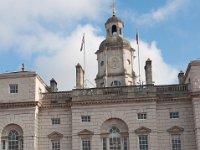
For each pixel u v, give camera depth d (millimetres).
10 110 64188
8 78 65688
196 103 61031
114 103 63500
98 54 78438
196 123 60156
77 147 62406
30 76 65312
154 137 61312
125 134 62531
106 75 75750
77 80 69250
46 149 63688
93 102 63625
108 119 63219
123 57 76500
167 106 63438
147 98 62594
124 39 78688
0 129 63719
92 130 62938
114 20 80438
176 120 62656
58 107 65312
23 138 62688
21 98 64312
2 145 63312
